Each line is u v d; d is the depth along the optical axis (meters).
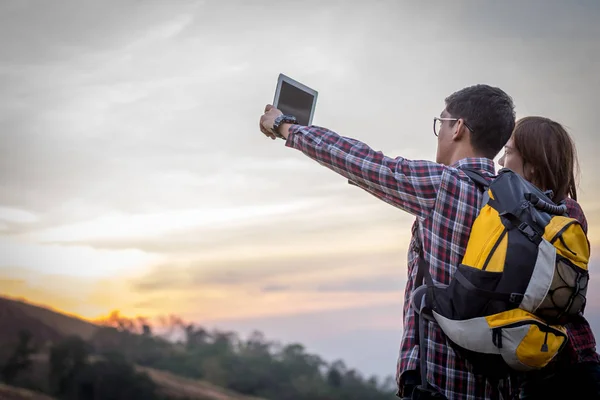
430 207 1.63
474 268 1.51
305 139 1.75
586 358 1.99
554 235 1.50
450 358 1.62
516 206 1.53
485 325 1.49
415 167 1.65
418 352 1.67
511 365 1.50
